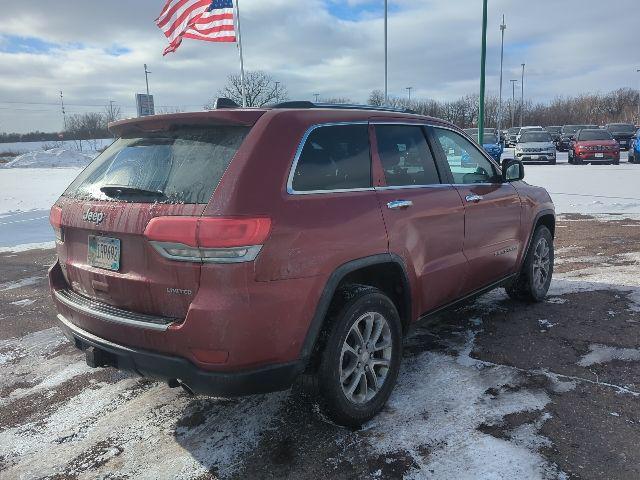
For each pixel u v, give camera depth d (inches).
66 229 127.3
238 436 122.1
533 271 201.3
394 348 130.7
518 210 186.2
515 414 125.6
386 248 126.3
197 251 98.5
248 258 99.7
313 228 109.7
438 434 118.7
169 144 117.7
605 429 118.6
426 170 149.0
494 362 154.1
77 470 112.2
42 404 140.7
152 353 105.0
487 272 172.2
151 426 128.1
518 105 2864.2
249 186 102.8
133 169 118.9
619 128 1357.0
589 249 299.0
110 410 136.5
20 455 118.1
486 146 823.7
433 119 158.9
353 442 117.4
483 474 104.6
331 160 120.7
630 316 187.6
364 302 120.0
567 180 693.9
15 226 430.3
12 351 176.1
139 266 107.7
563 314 192.4
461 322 188.2
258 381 104.0
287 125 113.8
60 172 1162.0
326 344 114.1
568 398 132.5
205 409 135.1
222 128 113.6
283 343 105.5
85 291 123.1
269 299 102.3
